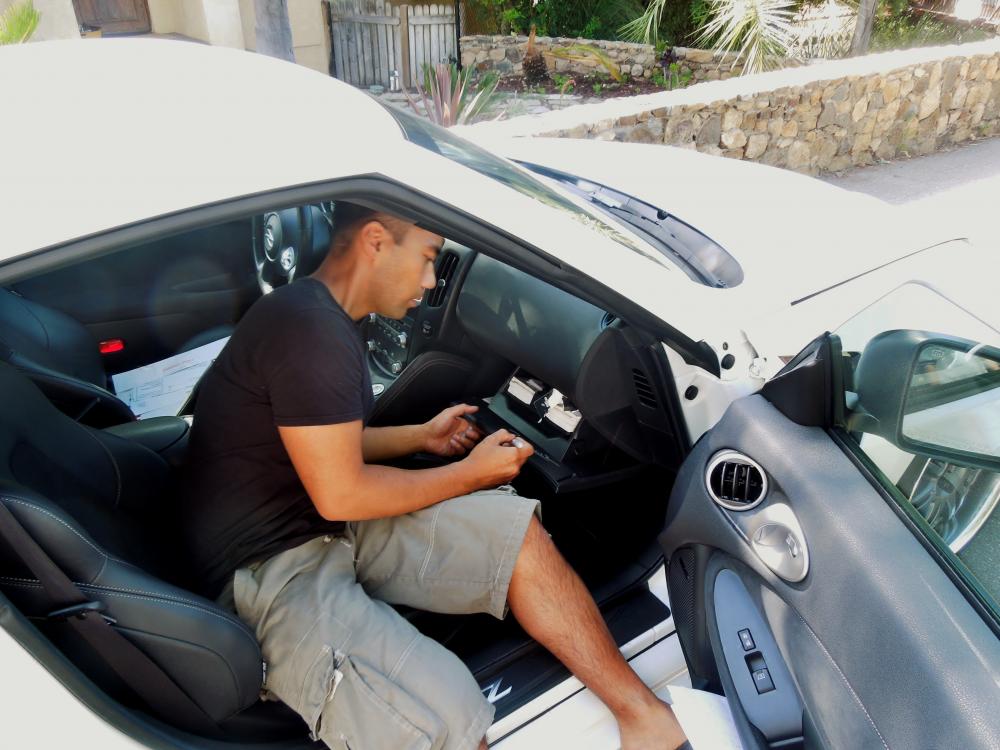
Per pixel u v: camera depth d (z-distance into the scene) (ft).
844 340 5.66
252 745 4.76
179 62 4.83
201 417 5.02
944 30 36.01
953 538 4.17
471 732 4.68
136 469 5.56
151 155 4.02
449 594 5.38
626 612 5.97
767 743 4.34
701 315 5.70
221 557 5.11
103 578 3.98
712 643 4.82
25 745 3.72
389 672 4.72
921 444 4.62
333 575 5.15
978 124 24.59
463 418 7.49
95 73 4.53
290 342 4.51
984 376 4.51
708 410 5.93
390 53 30.01
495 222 4.96
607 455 7.11
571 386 6.44
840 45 33.01
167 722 4.44
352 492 4.76
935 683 3.59
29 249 3.61
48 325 8.30
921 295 5.64
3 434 4.30
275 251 9.91
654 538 6.63
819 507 4.51
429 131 5.88
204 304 10.31
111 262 9.53
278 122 4.46
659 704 5.19
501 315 7.06
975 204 19.01
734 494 5.02
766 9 27.30
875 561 4.14
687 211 7.24
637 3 32.76
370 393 5.23
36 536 3.79
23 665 3.67
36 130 3.99
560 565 5.34
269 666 4.90
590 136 16.29
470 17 31.55
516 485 7.29
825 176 21.17
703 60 29.94
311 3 28.50
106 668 4.29
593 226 5.86
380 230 4.79
